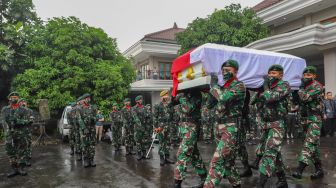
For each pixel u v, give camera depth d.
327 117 11.52
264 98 4.40
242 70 4.93
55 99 13.54
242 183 5.00
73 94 14.29
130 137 8.93
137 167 6.91
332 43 12.26
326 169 5.85
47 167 7.43
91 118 7.27
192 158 4.84
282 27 17.03
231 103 4.02
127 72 16.66
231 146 3.98
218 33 15.70
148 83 19.95
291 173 5.57
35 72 13.71
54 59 14.30
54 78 14.12
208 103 4.45
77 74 13.94
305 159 5.00
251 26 15.58
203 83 4.52
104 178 5.98
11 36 14.45
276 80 4.41
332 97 12.37
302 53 14.09
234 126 4.02
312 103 4.94
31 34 15.11
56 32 14.65
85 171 6.75
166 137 7.13
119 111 10.15
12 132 6.56
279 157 4.48
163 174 6.06
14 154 6.57
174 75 5.43
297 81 5.65
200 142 11.34
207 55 4.57
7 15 15.77
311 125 5.01
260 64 5.18
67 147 11.36
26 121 6.69
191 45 16.50
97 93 14.33
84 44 15.16
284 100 4.38
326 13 14.47
